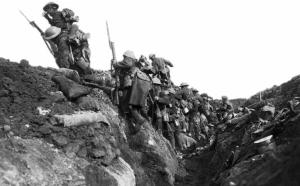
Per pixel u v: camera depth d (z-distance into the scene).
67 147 8.51
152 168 10.95
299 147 5.42
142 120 11.65
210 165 12.88
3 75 9.47
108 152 9.00
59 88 10.03
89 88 11.26
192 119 18.27
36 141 8.21
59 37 11.83
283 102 14.60
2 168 7.05
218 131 16.14
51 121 8.80
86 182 8.16
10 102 8.88
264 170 6.14
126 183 8.83
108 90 11.64
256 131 10.35
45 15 12.16
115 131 10.55
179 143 15.39
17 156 7.48
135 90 11.56
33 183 7.24
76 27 12.00
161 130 13.45
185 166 12.99
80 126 9.16
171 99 15.50
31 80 9.73
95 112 9.95
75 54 11.98
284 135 8.61
